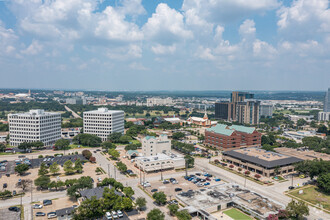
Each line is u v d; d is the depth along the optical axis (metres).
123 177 199.75
